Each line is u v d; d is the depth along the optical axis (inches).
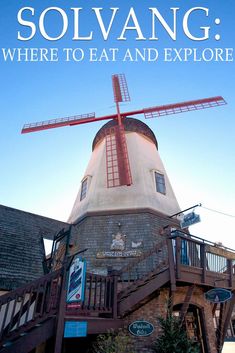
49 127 734.5
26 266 381.1
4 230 414.9
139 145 672.4
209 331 414.3
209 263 393.4
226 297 339.0
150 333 331.0
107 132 687.7
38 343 218.7
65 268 252.8
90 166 688.4
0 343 194.1
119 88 794.2
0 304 200.2
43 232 467.5
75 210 609.6
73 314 302.4
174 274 328.2
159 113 753.0
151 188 576.4
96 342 316.8
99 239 496.4
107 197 557.0
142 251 465.7
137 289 330.6
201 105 772.0
